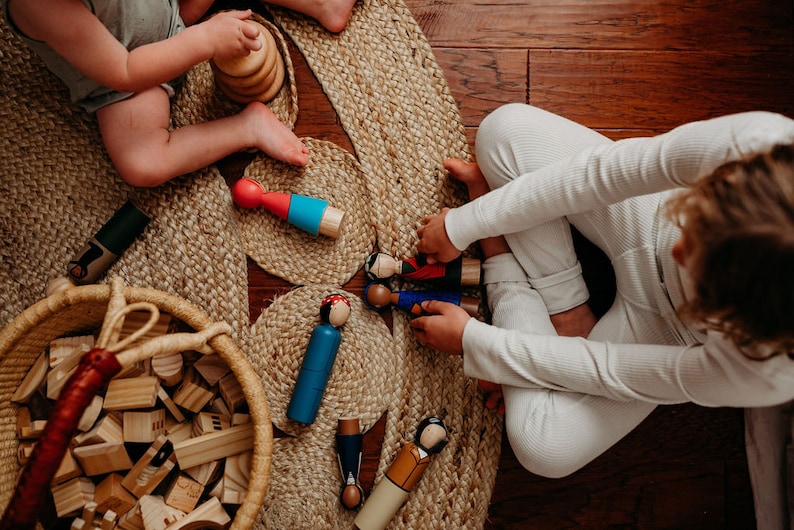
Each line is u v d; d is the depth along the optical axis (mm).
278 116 1136
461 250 1043
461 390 1128
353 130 1145
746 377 780
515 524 1144
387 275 1093
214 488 1017
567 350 933
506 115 1033
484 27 1174
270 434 925
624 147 864
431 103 1153
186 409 1052
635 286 962
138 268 1103
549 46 1178
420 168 1148
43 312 924
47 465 710
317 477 1094
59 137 1101
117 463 996
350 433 1077
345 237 1136
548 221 1030
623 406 964
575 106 1178
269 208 1095
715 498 1148
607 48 1181
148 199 1109
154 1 978
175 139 1056
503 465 1148
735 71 1177
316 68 1146
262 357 1110
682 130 818
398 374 1118
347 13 1130
